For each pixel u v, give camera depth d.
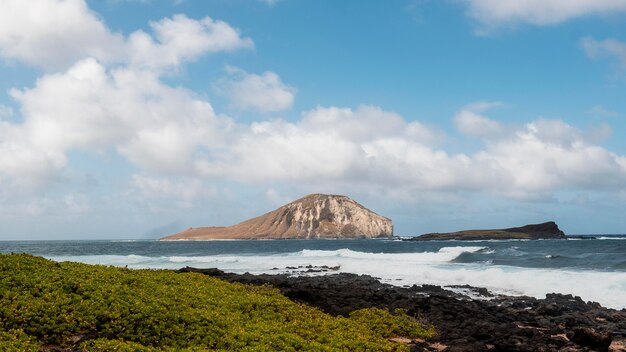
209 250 164.75
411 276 55.78
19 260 23.31
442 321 28.12
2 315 17.22
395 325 25.38
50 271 22.61
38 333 16.73
